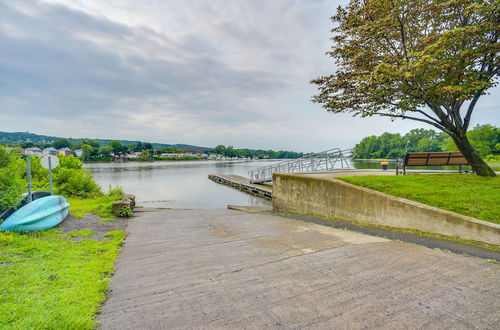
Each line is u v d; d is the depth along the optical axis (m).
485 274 3.71
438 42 6.80
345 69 10.58
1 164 6.70
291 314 2.80
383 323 2.61
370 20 9.34
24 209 6.30
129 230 7.09
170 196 22.33
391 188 7.65
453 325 2.57
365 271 3.90
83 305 2.98
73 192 16.36
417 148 87.69
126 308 3.00
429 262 4.19
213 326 2.61
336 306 2.95
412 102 8.73
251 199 20.80
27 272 3.84
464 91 7.03
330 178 9.29
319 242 5.53
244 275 3.88
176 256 4.85
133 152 163.50
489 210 5.63
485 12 7.26
